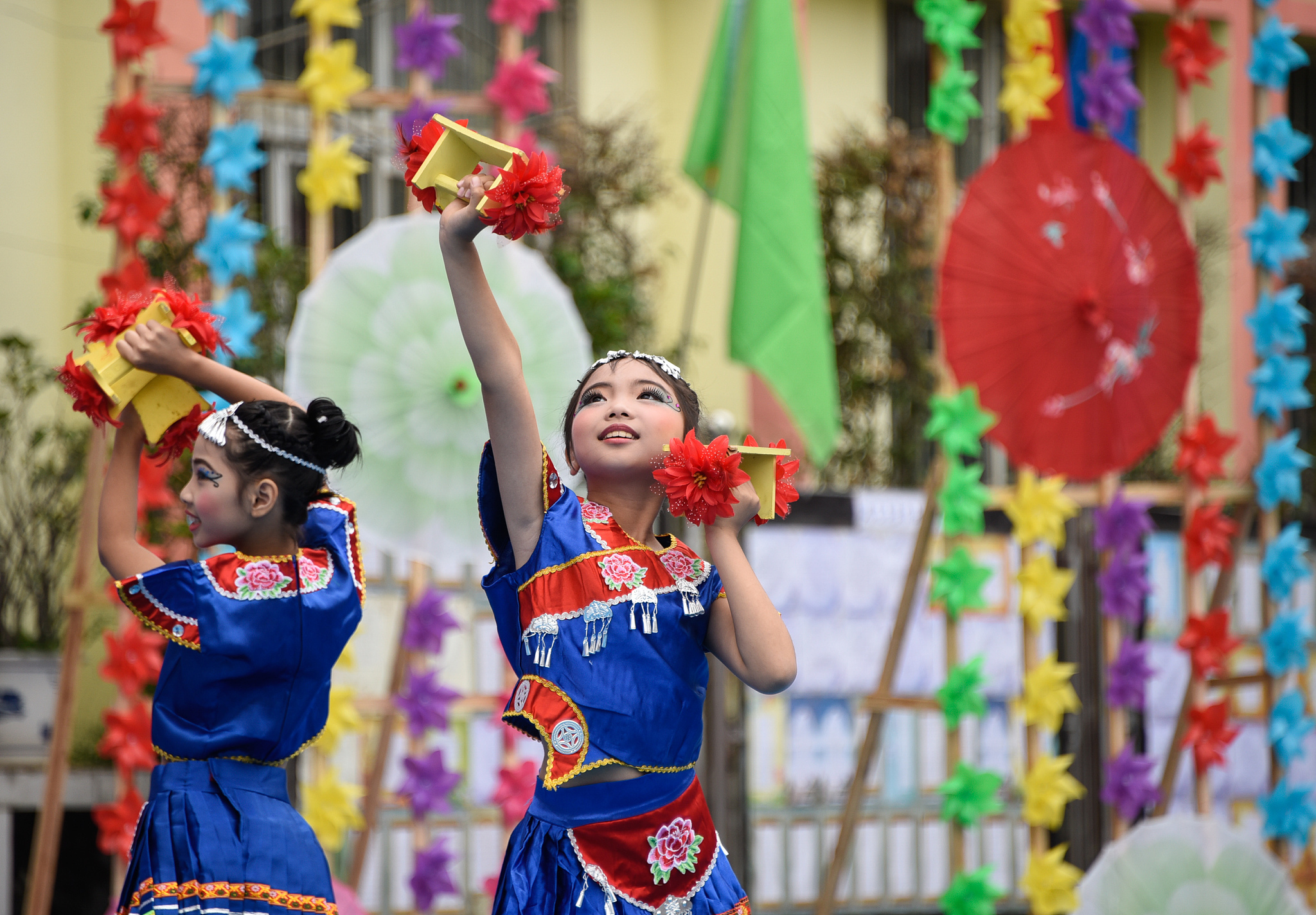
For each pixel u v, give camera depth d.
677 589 6.52
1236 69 23.81
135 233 12.32
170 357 7.21
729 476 6.14
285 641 7.00
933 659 16.69
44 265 18.19
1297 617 15.90
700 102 15.96
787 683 6.34
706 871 6.43
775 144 14.77
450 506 12.23
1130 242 14.91
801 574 16.03
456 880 14.53
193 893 6.54
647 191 20.36
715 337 21.22
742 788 15.52
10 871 15.27
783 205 14.75
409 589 12.93
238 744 6.90
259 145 19.69
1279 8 24.34
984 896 13.59
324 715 7.38
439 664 14.53
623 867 6.24
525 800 13.08
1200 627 15.31
